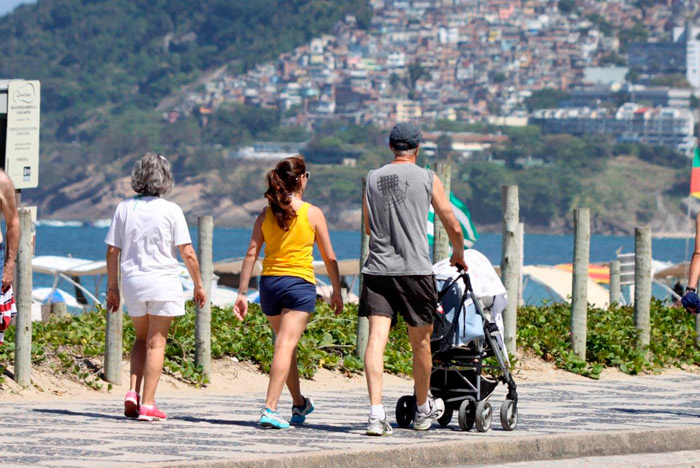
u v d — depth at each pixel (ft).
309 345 124.36
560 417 94.12
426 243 80.18
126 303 84.43
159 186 84.94
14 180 122.93
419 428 82.99
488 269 87.45
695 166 173.78
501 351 86.48
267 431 79.30
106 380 108.78
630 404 106.22
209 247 114.32
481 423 82.64
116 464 62.08
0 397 98.48
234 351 121.60
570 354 137.90
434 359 86.38
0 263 80.64
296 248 81.25
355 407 98.89
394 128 81.61
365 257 119.24
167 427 80.33
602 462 77.56
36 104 124.88
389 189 79.77
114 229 84.58
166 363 114.62
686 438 86.22
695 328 161.27
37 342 113.80
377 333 79.51
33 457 64.69
